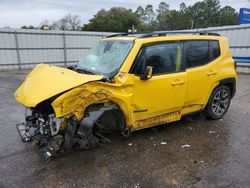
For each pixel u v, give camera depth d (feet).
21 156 12.94
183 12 230.48
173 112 15.64
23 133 14.24
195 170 11.64
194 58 16.07
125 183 10.65
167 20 225.15
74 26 176.55
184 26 220.23
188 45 15.75
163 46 14.58
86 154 13.09
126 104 13.21
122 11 164.66
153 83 13.97
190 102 16.28
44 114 12.62
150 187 10.38
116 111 13.29
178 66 15.19
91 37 69.72
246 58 49.55
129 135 14.75
